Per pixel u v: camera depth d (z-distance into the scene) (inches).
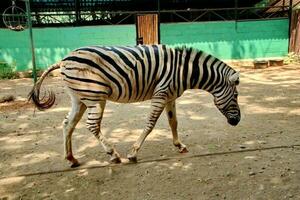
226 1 572.7
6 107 309.0
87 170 174.9
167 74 170.2
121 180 163.5
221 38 546.6
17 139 225.0
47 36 506.6
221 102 178.5
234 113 179.8
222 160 181.8
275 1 594.2
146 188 155.3
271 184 155.4
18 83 444.1
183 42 541.0
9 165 184.2
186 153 192.2
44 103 178.2
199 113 276.7
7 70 497.4
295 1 560.4
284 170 168.2
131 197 148.3
